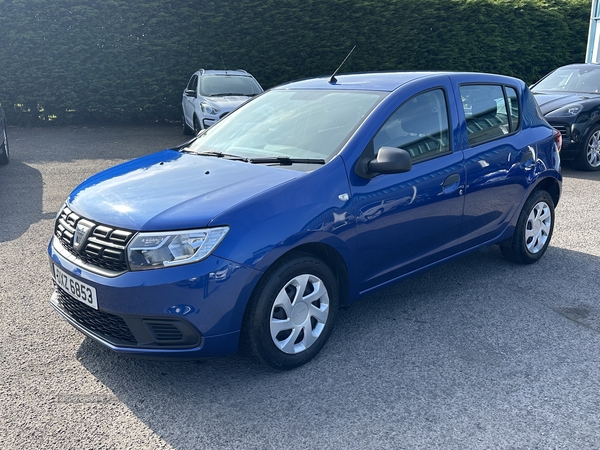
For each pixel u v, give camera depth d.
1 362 3.34
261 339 3.08
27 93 14.05
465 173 4.08
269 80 15.62
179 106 15.09
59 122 14.78
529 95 4.98
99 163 9.75
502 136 4.51
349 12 15.57
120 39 14.28
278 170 3.37
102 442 2.66
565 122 8.80
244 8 14.96
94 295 2.99
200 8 14.77
